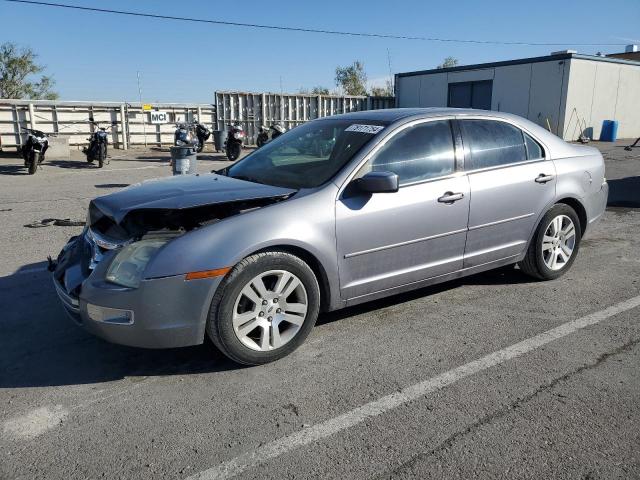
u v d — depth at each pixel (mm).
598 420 2986
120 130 21500
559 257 5277
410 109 4652
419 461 2670
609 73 24891
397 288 4199
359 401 3209
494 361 3676
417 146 4234
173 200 3520
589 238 7000
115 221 3453
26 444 2850
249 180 4316
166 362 3727
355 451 2752
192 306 3312
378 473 2590
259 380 3469
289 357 3770
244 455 2736
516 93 25000
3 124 18812
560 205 5117
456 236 4379
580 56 23328
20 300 4852
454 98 27703
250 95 22109
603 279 5324
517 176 4719
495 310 4559
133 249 3361
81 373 3596
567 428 2918
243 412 3115
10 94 35656
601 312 4496
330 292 3850
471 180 4426
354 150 4051
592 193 5352
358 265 3916
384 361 3699
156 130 22281
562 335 4066
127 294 3248
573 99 23625
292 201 3666
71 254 3982
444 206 4242
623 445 2771
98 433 2938
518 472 2582
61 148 18031
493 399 3209
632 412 3059
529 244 5000
